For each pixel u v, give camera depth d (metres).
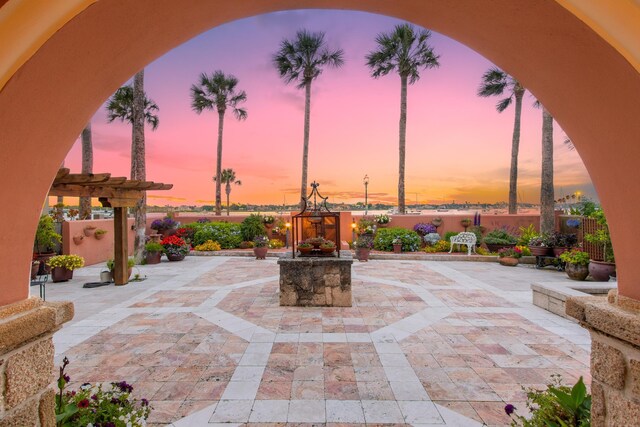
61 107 1.31
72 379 3.18
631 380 1.18
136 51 1.50
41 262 7.77
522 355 3.71
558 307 5.13
